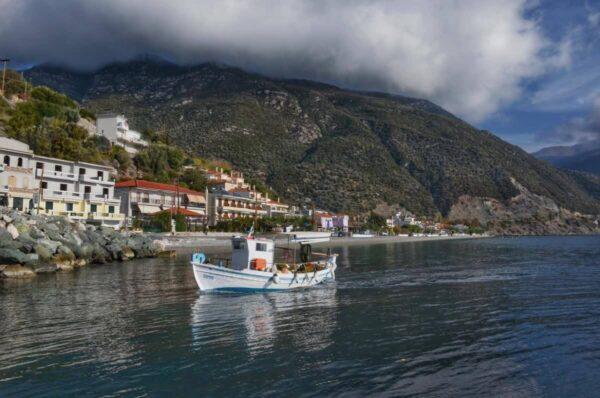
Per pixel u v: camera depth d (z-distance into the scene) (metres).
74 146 108.06
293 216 161.62
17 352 20.06
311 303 31.58
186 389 16.19
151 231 94.19
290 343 21.53
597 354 19.77
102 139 128.12
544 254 86.75
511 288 38.59
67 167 85.31
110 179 94.56
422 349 20.53
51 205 80.94
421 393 15.73
